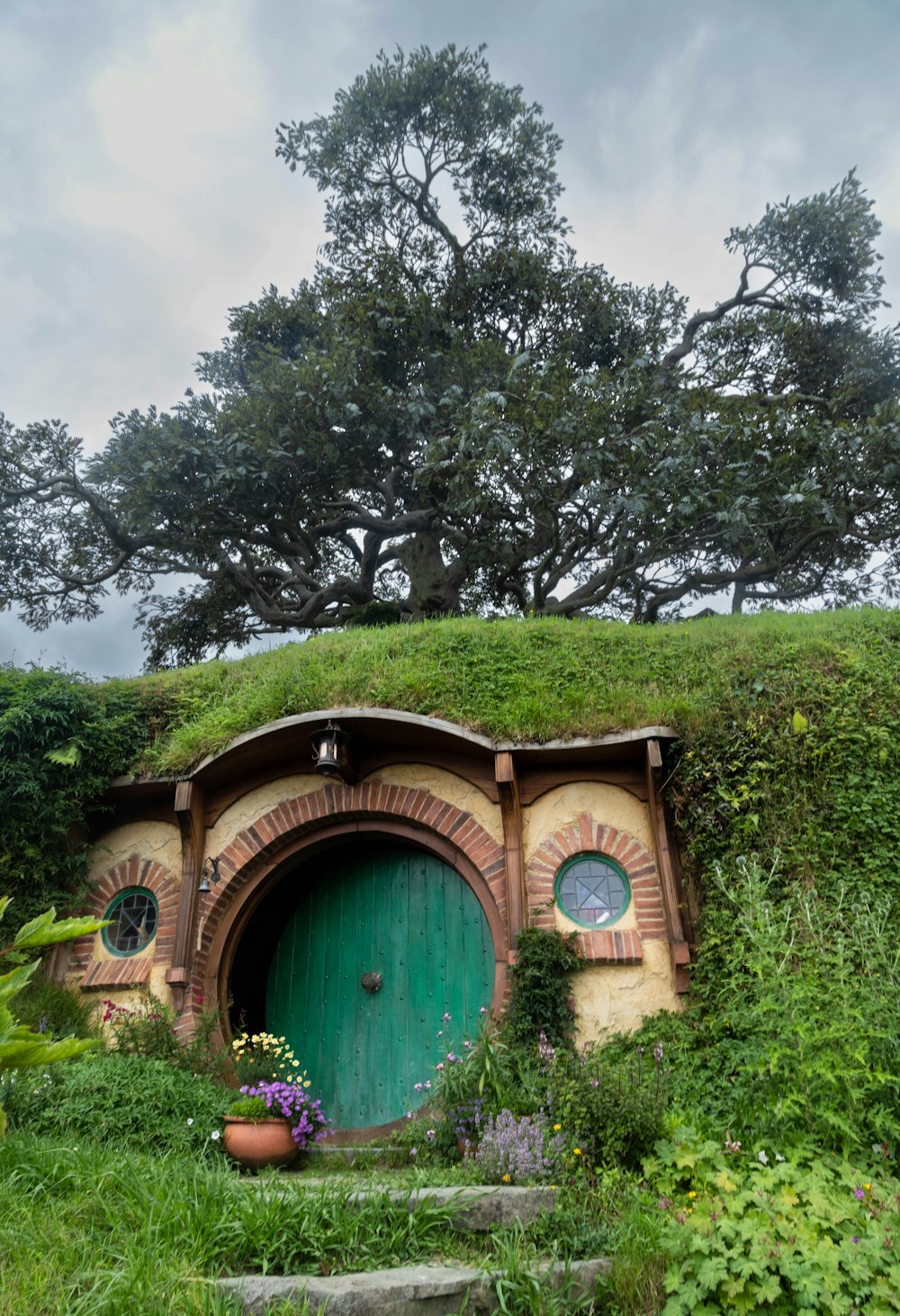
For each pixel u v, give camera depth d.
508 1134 5.03
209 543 15.74
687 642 8.87
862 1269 3.53
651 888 7.08
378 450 16.00
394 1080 7.35
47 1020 6.99
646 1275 3.82
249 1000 7.96
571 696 7.85
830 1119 4.38
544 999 6.54
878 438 13.85
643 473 13.49
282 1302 3.25
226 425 14.66
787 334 17.38
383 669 8.47
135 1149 5.27
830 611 10.53
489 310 18.20
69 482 15.38
